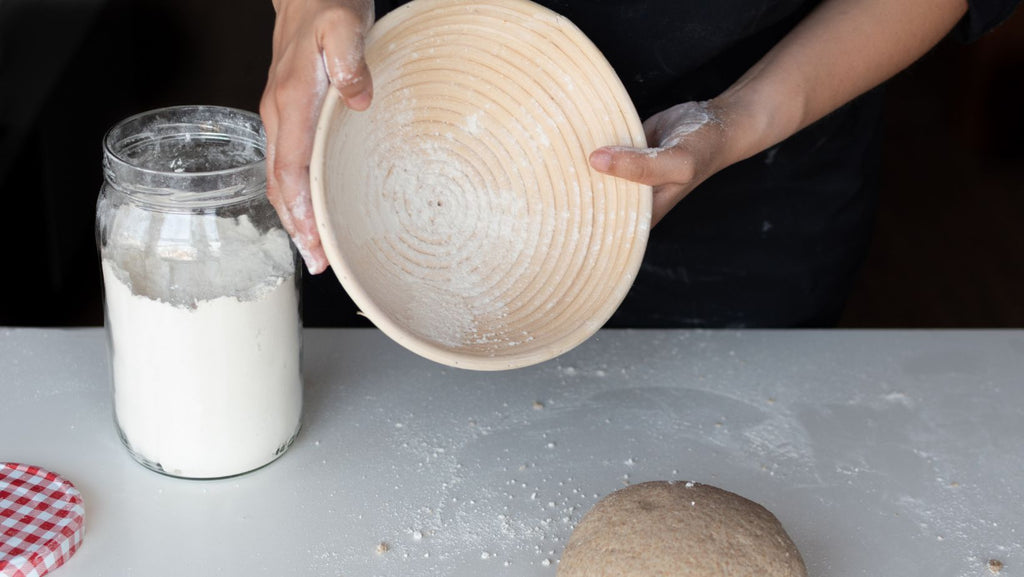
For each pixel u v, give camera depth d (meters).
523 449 1.01
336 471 0.97
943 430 1.06
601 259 0.93
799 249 1.40
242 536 0.89
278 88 0.83
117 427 0.97
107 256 0.89
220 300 0.87
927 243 2.86
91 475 0.94
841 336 1.21
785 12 1.19
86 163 2.39
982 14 1.16
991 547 0.92
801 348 1.18
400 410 1.05
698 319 1.45
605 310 0.92
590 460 1.00
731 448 1.02
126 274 0.88
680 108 1.06
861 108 1.34
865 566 0.89
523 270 0.94
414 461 0.99
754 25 1.18
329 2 0.84
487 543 0.90
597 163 0.89
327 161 0.84
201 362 0.89
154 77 2.88
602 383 1.11
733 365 1.15
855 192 1.39
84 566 0.85
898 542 0.92
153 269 0.88
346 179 0.88
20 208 2.07
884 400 1.10
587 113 0.92
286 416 0.96
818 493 0.97
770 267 1.41
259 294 0.89
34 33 2.11
